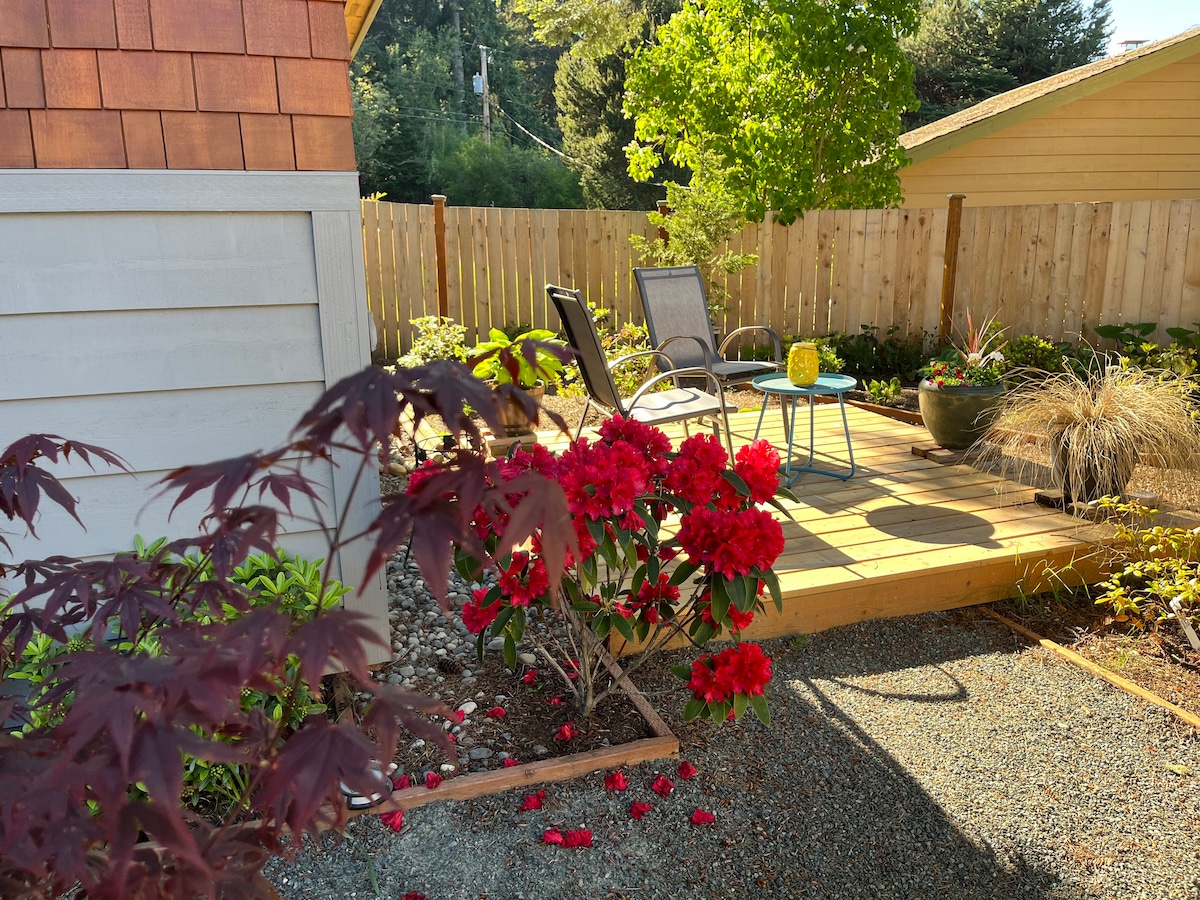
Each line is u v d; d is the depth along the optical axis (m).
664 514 2.18
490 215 7.51
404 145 24.64
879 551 3.10
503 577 2.04
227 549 1.36
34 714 1.68
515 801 2.01
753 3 8.66
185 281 2.17
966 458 4.25
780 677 2.60
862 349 7.24
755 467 2.08
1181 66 9.56
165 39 2.06
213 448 2.28
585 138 23.42
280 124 2.18
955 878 1.81
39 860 0.85
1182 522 3.33
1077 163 9.78
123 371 2.17
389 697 1.00
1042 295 7.15
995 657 2.72
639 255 7.86
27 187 2.01
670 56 9.16
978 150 9.62
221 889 1.03
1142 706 2.44
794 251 7.47
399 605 3.04
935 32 25.05
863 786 2.10
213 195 2.14
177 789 0.80
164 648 1.40
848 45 8.64
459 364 0.91
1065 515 3.46
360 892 1.75
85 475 2.19
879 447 4.57
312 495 1.08
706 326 4.96
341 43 2.20
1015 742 2.28
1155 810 2.02
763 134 8.70
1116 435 3.29
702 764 2.17
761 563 1.99
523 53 31.86
